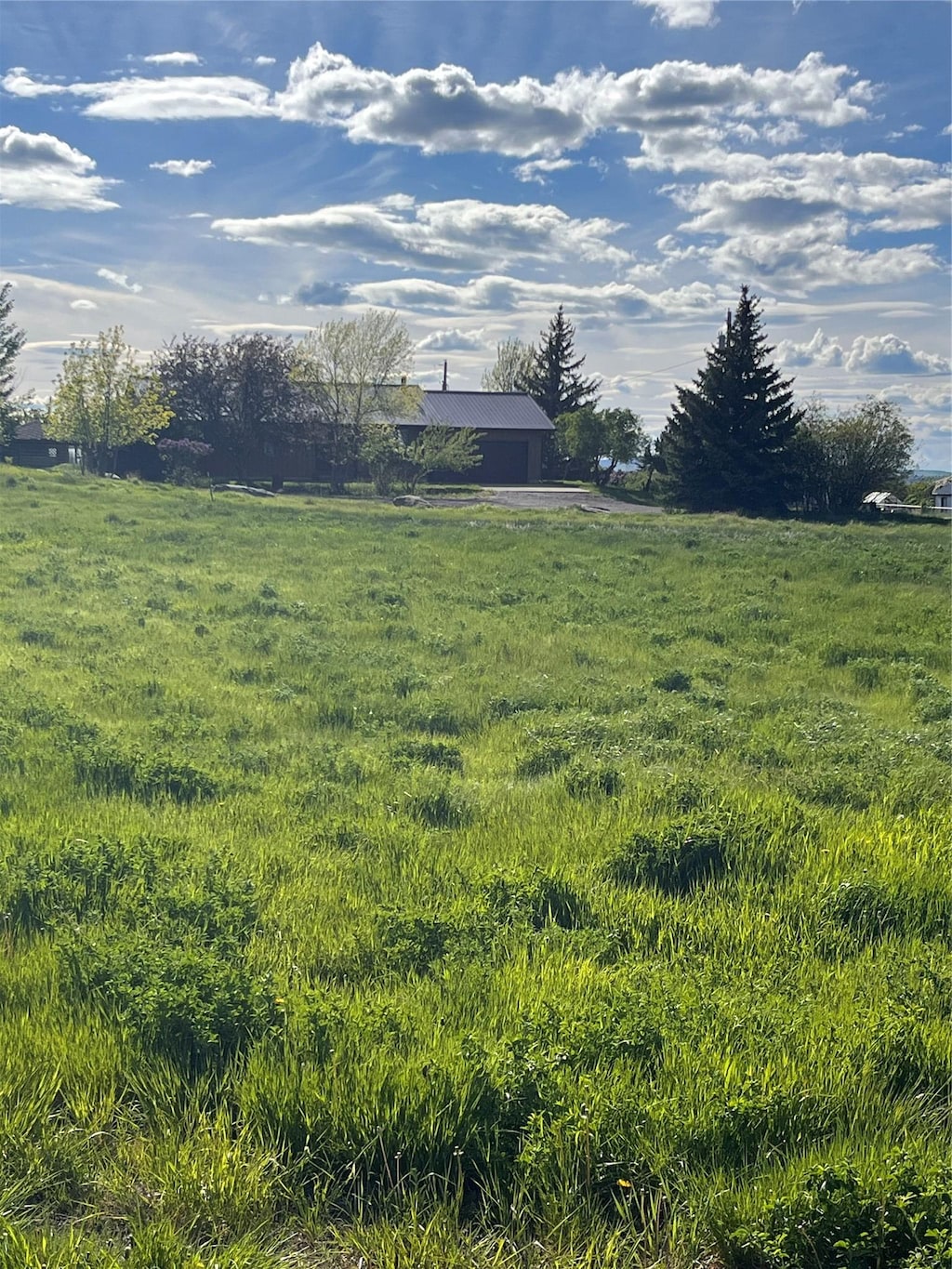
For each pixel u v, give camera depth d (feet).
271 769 32.65
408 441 268.00
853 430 222.69
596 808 28.84
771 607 74.43
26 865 21.39
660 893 22.43
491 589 80.28
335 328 227.20
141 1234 11.71
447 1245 12.10
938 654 58.90
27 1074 14.44
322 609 67.72
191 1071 14.87
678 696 45.96
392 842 25.00
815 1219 12.12
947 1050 15.58
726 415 217.15
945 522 211.41
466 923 19.34
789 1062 14.88
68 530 101.60
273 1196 12.80
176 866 22.40
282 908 20.62
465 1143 13.39
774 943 19.75
